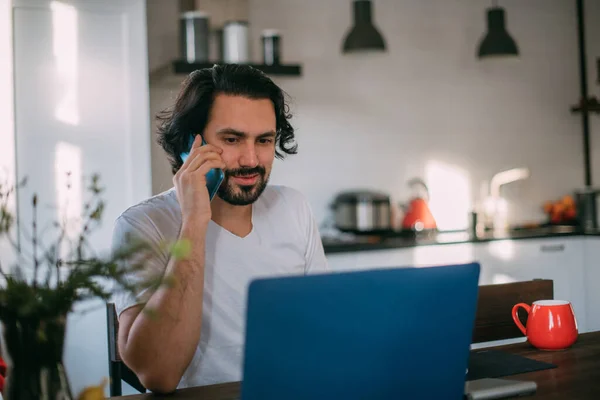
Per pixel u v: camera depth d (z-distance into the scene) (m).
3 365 1.73
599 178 5.33
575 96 5.32
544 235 4.48
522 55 5.15
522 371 1.50
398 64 4.73
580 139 5.33
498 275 4.34
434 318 1.12
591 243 4.59
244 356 1.01
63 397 1.02
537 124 5.20
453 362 1.16
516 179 5.12
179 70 3.79
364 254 3.98
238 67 1.78
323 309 1.03
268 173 1.80
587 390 1.37
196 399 1.39
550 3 5.26
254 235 1.89
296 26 4.46
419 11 4.79
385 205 4.44
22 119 3.26
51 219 3.27
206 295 1.77
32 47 3.27
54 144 3.30
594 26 5.32
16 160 3.24
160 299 1.49
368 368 1.08
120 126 3.40
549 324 1.68
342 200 4.45
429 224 4.55
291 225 1.97
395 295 1.08
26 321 1.00
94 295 1.03
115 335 1.78
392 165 4.71
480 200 5.00
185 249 1.03
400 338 1.10
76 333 3.23
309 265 2.01
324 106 4.53
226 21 4.04
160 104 4.09
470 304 1.15
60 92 3.31
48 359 1.01
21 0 3.25
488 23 4.49
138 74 3.43
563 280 4.55
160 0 4.11
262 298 0.99
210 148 1.67
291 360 1.03
